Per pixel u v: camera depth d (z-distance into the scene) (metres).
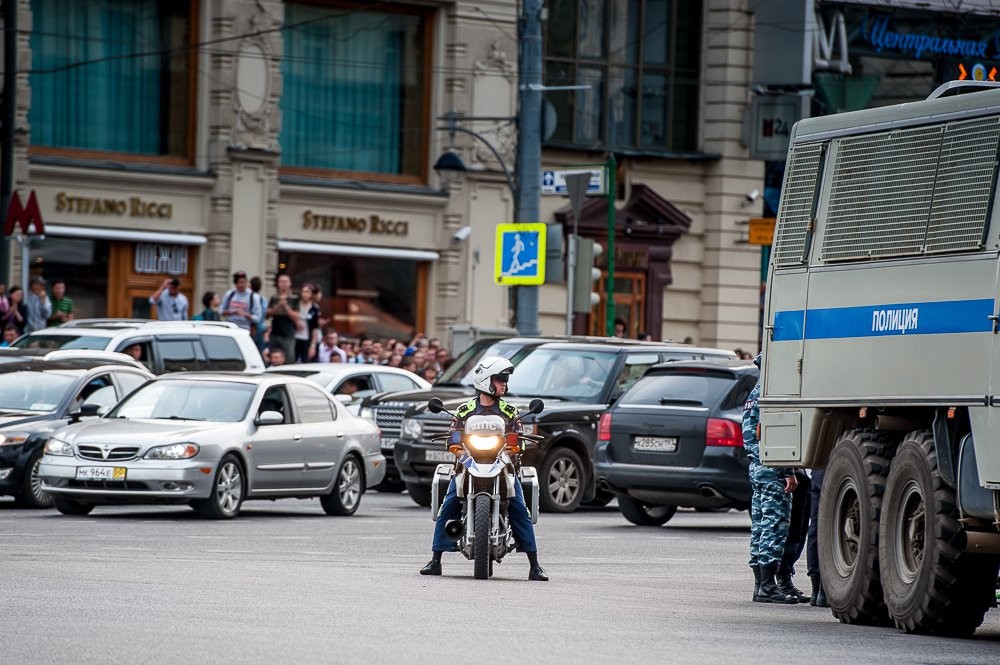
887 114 33.81
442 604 32.59
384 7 103.38
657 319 112.69
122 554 41.75
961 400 30.36
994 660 27.22
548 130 80.25
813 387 34.97
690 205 114.38
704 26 114.25
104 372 60.16
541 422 62.12
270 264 98.62
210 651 24.52
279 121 98.88
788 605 37.06
